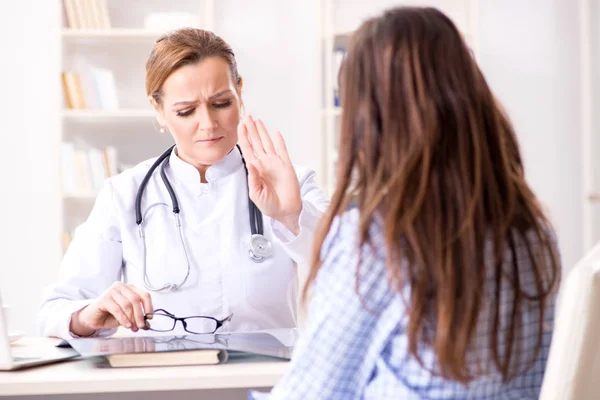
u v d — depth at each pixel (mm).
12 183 3912
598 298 907
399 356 923
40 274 3932
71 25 3670
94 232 1861
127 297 1488
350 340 920
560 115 4102
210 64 1779
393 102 933
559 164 4113
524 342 964
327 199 1931
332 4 3770
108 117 3715
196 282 1830
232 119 1818
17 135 3912
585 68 3922
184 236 1854
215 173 1895
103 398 1503
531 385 1006
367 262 913
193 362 1291
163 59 1779
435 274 894
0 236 3912
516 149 1028
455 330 896
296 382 938
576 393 917
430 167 916
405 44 945
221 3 4008
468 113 937
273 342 1414
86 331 1583
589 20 3932
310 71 4043
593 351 913
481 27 4098
